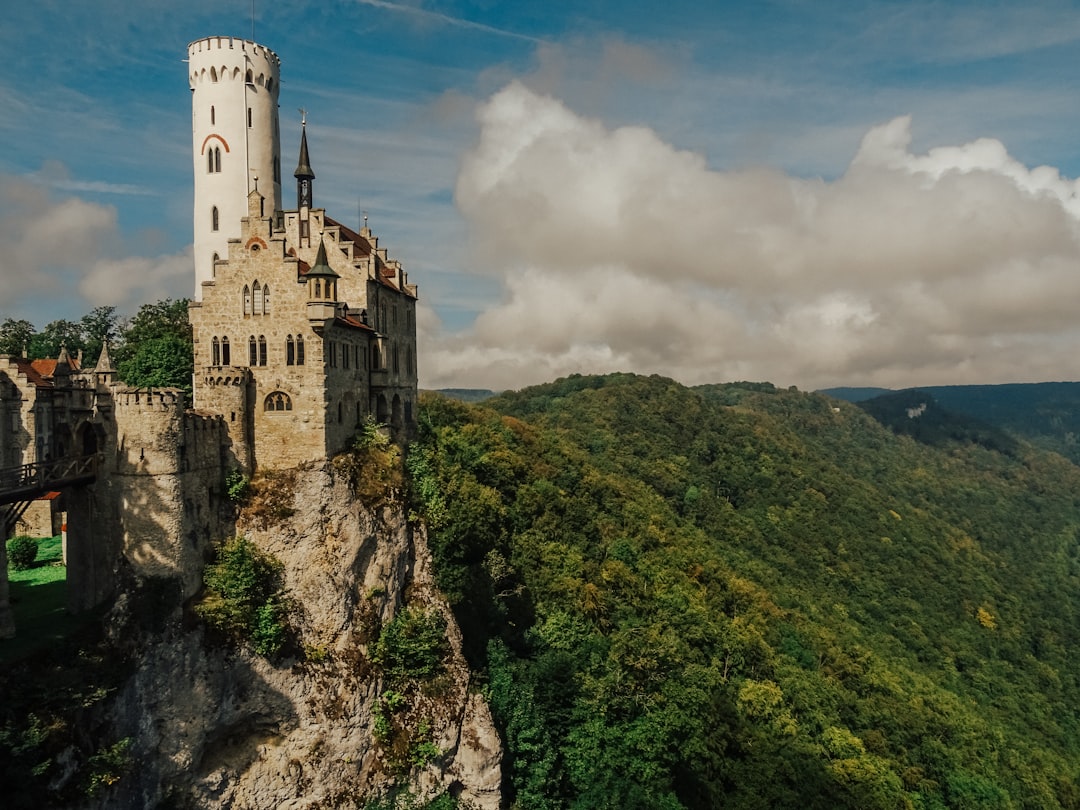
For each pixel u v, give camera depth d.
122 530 47.78
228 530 53.66
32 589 55.12
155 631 46.56
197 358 57.44
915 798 82.50
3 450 64.19
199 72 71.69
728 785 72.56
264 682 50.97
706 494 160.25
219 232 72.94
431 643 59.03
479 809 58.25
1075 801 97.38
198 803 47.91
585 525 111.75
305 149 66.25
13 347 98.94
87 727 41.91
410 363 80.31
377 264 71.00
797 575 140.50
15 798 37.38
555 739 66.81
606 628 87.31
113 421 47.97
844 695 94.69
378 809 53.22
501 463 108.94
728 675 89.69
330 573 55.22
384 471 62.12
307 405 56.44
